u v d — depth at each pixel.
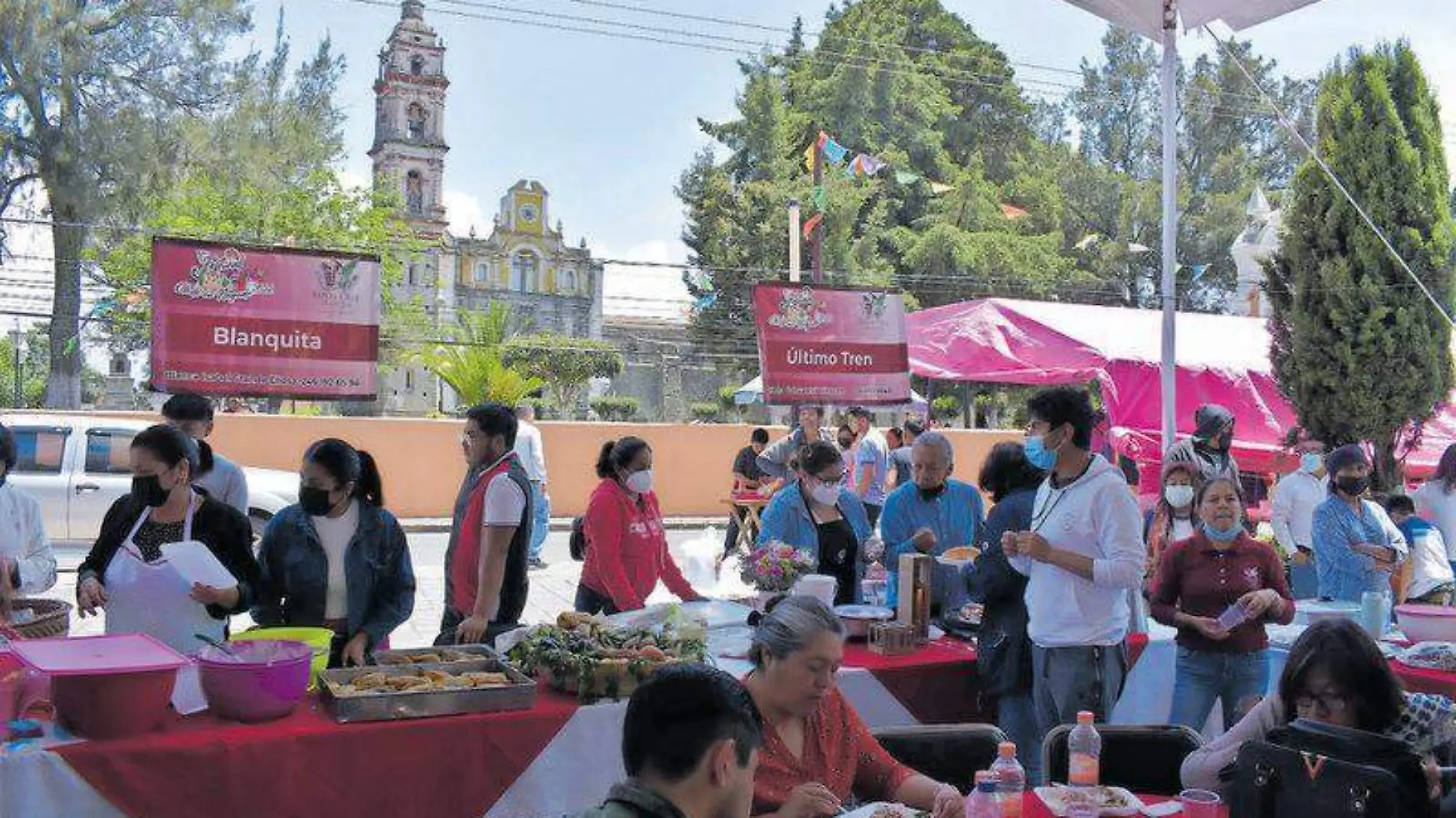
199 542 4.35
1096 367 12.42
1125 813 3.22
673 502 20.48
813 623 3.18
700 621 4.97
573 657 4.18
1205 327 14.37
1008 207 47.91
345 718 3.77
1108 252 44.16
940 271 40.78
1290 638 5.61
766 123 42.41
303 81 29.70
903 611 5.28
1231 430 7.52
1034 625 4.65
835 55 44.69
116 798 3.43
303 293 7.73
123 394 39.31
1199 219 44.94
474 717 3.93
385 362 39.34
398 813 3.79
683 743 2.14
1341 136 9.75
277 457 18.50
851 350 11.43
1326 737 2.79
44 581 4.96
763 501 14.09
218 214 32.31
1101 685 4.54
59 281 27.47
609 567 5.66
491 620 4.99
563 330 64.88
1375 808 2.61
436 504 19.19
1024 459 5.11
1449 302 9.66
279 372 7.67
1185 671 5.10
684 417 49.06
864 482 11.73
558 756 4.03
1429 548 7.12
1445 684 4.80
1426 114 9.77
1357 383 9.59
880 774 3.40
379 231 37.66
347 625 4.55
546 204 64.88
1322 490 8.00
